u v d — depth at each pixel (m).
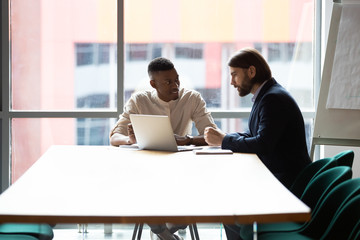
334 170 3.11
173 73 4.39
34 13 5.27
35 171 3.03
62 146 4.23
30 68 5.29
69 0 5.28
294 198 2.31
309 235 3.02
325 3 5.16
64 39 5.30
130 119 4.06
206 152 3.76
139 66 5.33
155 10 5.30
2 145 5.27
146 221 2.03
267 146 3.78
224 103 5.37
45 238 3.08
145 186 2.60
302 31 5.33
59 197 2.34
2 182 5.29
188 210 2.11
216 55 5.36
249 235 3.03
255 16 5.33
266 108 3.85
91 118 5.36
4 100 5.23
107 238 4.44
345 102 4.53
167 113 4.49
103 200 2.29
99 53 5.32
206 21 5.33
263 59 4.05
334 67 4.55
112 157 3.60
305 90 5.36
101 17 5.30
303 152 3.90
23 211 2.08
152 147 3.99
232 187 2.56
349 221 2.57
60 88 5.32
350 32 4.53
